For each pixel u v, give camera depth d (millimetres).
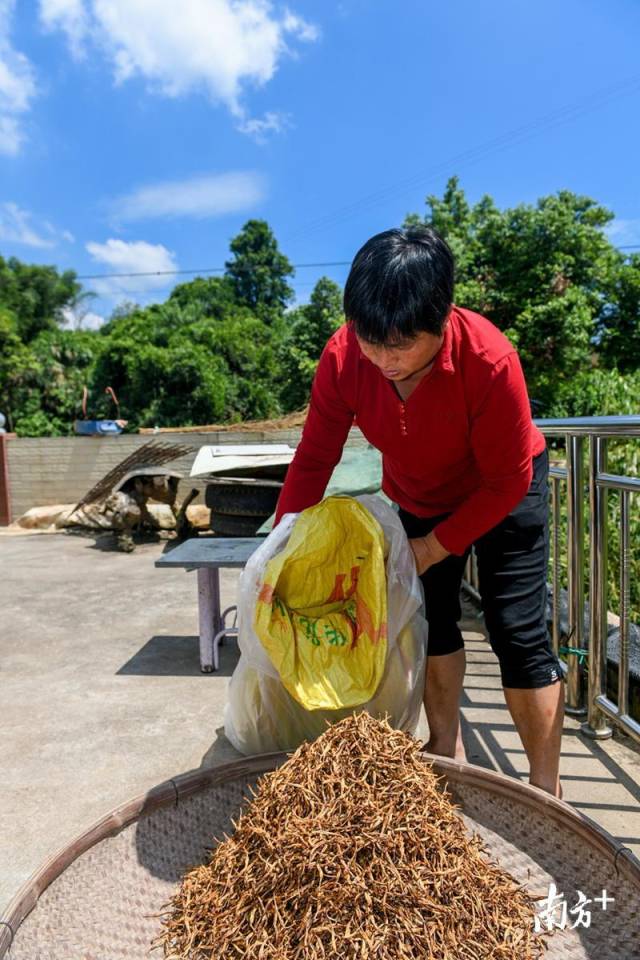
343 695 1438
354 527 1562
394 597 1523
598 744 1953
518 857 1258
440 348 1247
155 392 19141
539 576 1523
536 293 13734
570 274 14148
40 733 2131
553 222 13789
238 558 2586
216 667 2682
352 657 1513
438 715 1744
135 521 6023
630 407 4594
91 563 5430
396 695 1539
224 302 37062
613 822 1556
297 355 17391
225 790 1385
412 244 1099
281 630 1474
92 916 1093
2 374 21344
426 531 1716
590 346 15055
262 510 5461
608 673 2219
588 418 1897
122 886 1167
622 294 15031
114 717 2238
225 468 5336
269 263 41969
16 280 35875
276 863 1101
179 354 19234
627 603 1806
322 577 1569
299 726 1629
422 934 1032
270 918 1062
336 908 1043
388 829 1132
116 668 2750
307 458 1711
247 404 20391
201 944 1079
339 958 999
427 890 1082
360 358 1449
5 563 5523
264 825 1168
